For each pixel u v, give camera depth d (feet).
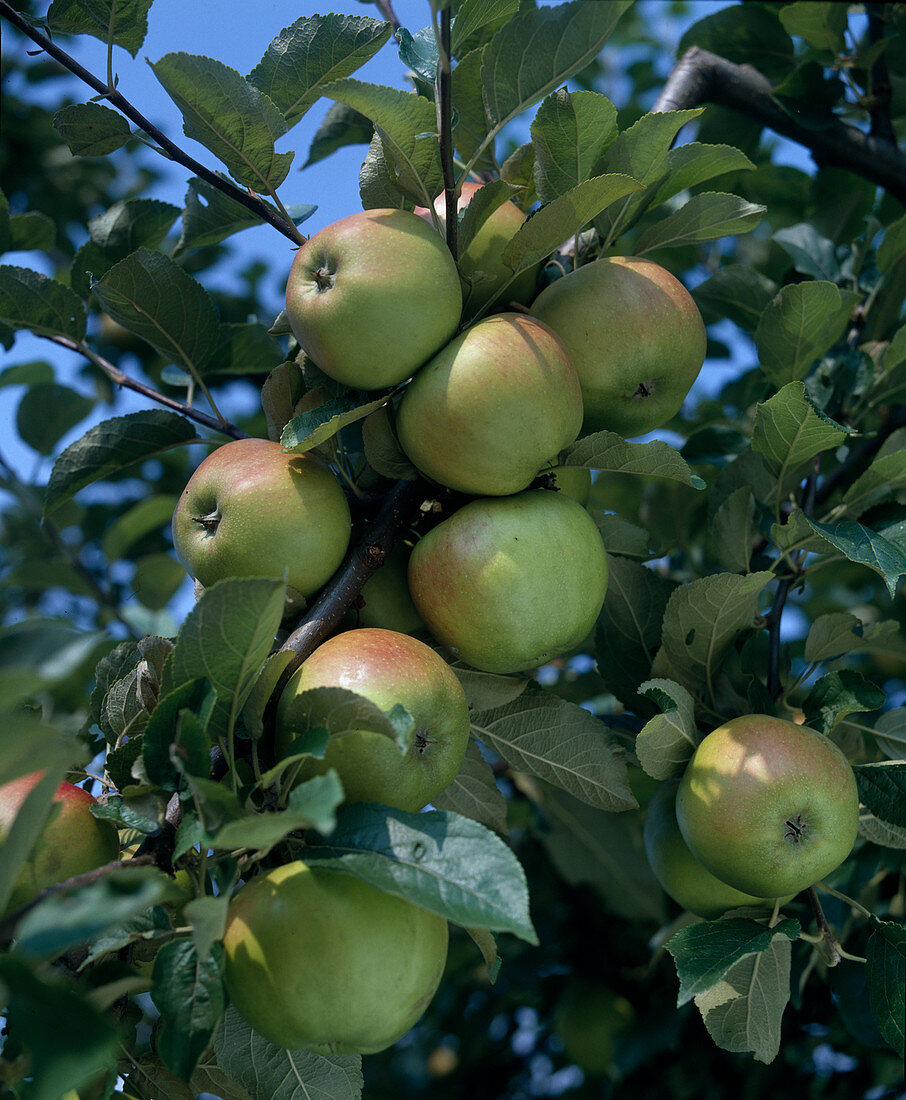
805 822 2.48
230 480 2.50
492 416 2.44
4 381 3.69
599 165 2.64
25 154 4.80
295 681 2.39
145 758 2.24
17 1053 2.17
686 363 2.65
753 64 3.58
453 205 2.49
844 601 4.03
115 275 2.71
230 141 2.58
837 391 3.08
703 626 2.64
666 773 2.60
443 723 2.40
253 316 3.16
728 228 2.74
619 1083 3.61
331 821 2.06
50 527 3.64
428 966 2.30
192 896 2.27
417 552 2.53
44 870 2.33
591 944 3.72
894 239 3.08
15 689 2.03
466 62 2.65
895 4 3.40
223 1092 2.48
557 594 2.48
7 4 2.57
